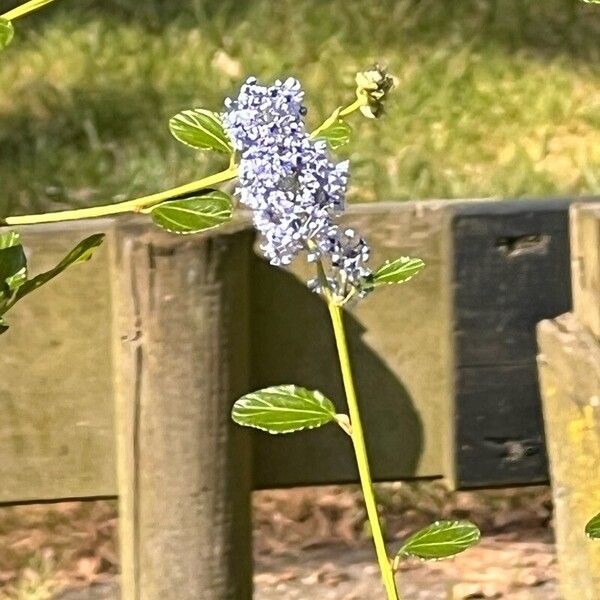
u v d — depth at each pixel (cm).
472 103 264
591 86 272
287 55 273
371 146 252
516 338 103
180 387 100
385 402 103
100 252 99
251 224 100
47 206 239
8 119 257
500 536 192
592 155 255
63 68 269
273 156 82
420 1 284
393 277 86
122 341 99
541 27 283
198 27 278
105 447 101
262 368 103
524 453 104
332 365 103
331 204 82
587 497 101
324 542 191
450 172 248
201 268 98
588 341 100
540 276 102
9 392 100
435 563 184
